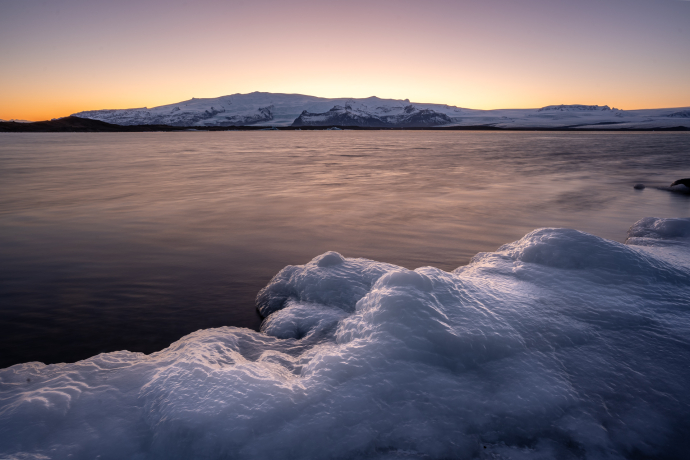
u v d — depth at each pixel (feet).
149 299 14.14
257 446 5.80
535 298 10.28
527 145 163.94
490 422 6.31
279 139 260.21
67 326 12.03
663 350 8.03
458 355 7.73
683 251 15.46
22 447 5.86
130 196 38.29
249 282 15.90
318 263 14.15
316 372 7.41
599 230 24.99
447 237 23.31
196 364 7.68
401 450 5.84
